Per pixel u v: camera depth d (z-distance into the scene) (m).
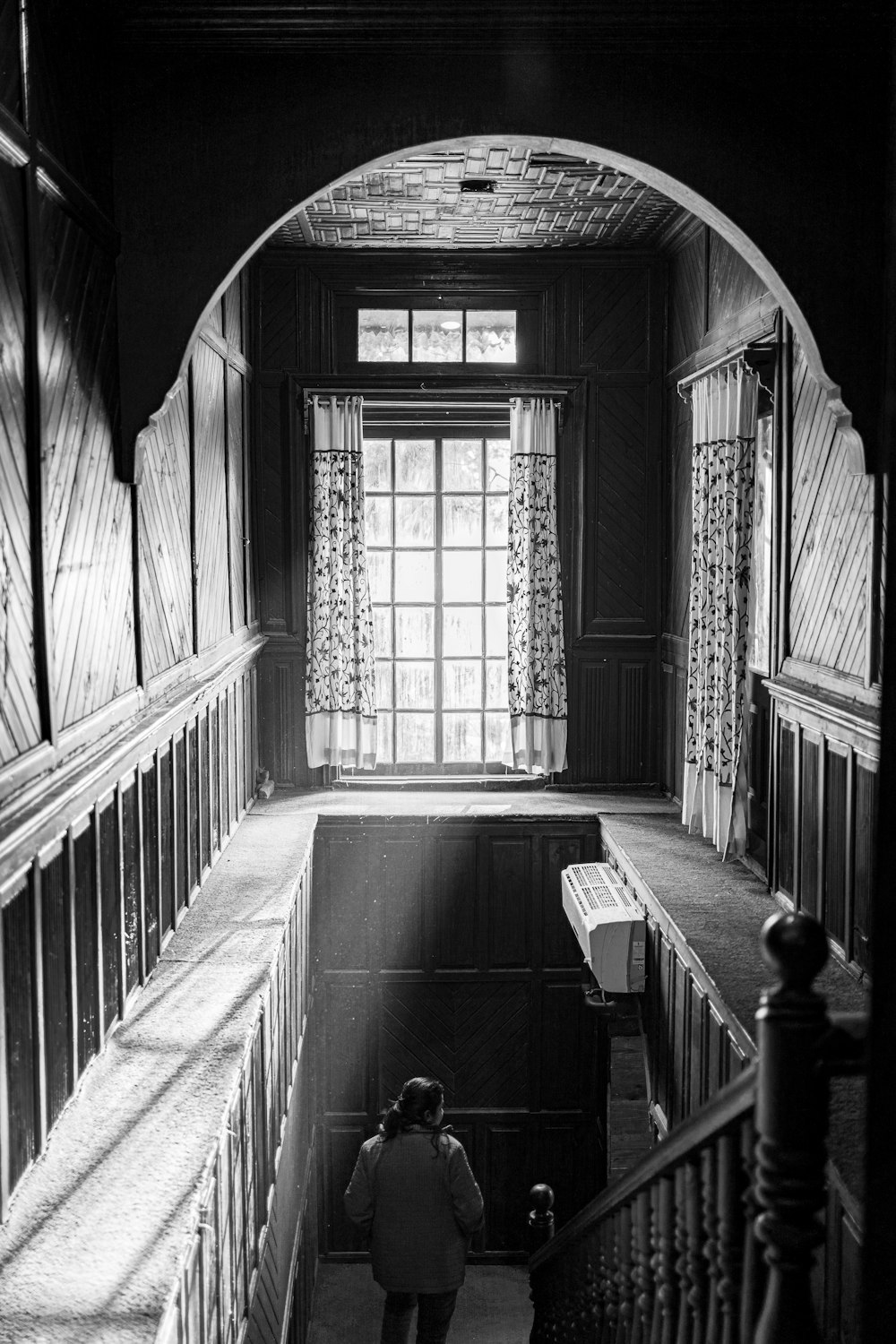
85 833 3.20
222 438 5.96
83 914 3.18
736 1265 1.85
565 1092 6.87
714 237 6.00
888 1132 1.09
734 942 4.44
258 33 3.97
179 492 4.81
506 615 7.19
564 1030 6.85
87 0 3.71
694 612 5.72
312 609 7.10
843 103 4.05
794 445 4.79
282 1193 4.83
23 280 2.89
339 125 4.09
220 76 4.05
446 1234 4.98
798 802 4.61
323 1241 6.88
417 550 7.35
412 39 4.02
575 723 7.30
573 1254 3.24
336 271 7.08
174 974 4.06
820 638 4.44
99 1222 2.48
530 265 7.10
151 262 4.03
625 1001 5.73
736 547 5.15
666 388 7.09
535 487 7.07
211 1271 2.84
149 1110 3.03
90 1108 3.04
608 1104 5.70
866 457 3.97
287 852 5.80
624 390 7.16
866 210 4.05
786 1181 1.60
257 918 4.70
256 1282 3.88
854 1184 2.63
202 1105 3.06
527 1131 6.88
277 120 4.07
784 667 4.84
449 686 7.41
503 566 7.37
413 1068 6.86
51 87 3.28
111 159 4.01
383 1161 4.96
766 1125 1.61
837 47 4.02
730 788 5.31
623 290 7.11
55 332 3.21
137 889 3.83
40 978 2.73
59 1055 2.93
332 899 6.77
